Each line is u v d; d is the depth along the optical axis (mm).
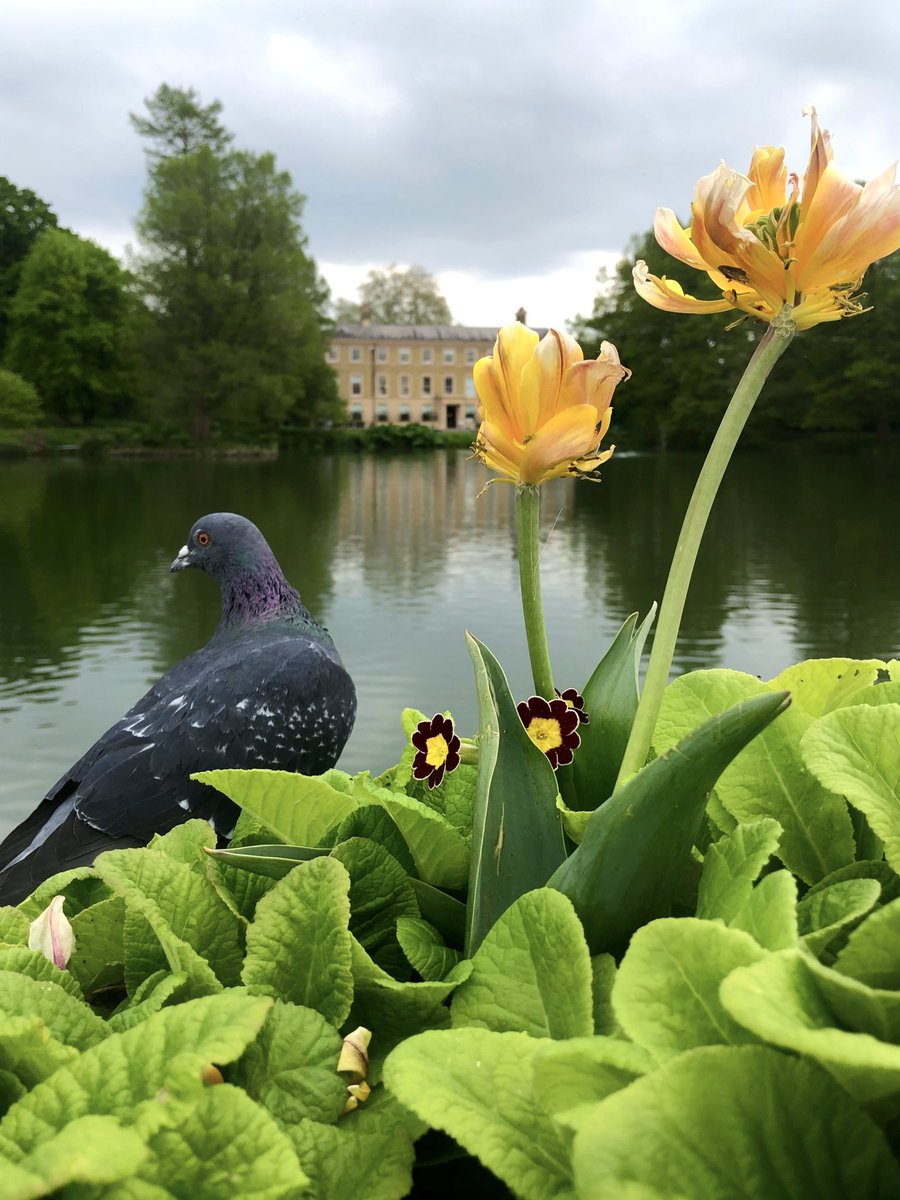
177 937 1075
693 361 65750
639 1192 658
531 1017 936
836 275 1038
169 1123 714
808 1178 696
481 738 1128
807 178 1029
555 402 1139
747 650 11453
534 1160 770
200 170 65312
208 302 64875
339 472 53656
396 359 104312
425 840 1194
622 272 70188
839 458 56500
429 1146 949
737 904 919
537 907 962
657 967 804
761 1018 674
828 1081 714
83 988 1227
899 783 1043
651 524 25828
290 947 1001
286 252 66812
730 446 1110
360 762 7508
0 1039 853
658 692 1136
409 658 10797
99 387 71312
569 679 9594
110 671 10875
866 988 727
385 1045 1015
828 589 15477
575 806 1334
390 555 20516
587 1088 772
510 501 35250
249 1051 932
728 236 1031
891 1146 769
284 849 1135
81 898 1351
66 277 70250
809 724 1191
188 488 40875
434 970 1047
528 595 1242
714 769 949
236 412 66875
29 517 28797
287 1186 732
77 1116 768
